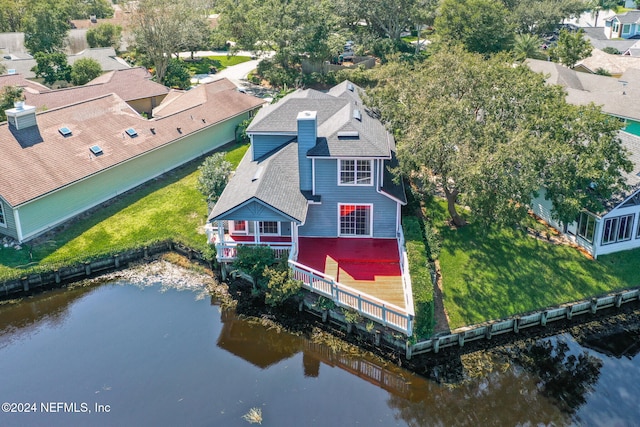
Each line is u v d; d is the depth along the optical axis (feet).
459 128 96.07
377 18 252.21
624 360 82.74
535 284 94.53
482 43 214.28
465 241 103.86
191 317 90.79
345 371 80.33
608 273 97.45
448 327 85.46
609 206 97.30
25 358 81.30
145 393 74.64
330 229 102.42
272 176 98.37
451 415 72.74
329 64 227.20
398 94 116.16
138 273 102.83
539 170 95.61
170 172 139.74
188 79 216.13
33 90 163.53
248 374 78.84
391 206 99.86
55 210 111.86
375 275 91.86
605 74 215.10
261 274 91.56
